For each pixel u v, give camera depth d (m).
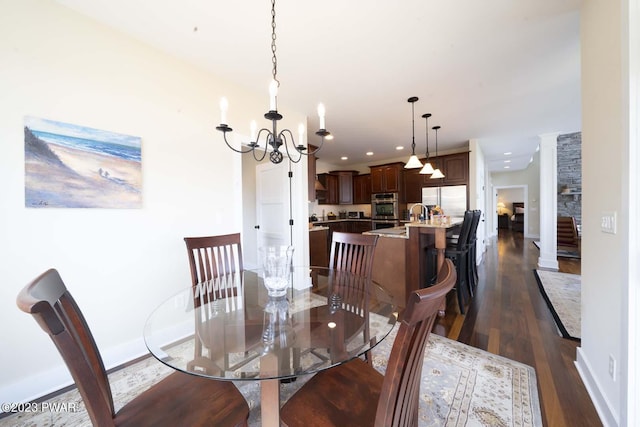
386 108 3.41
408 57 2.28
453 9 1.73
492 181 9.66
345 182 7.28
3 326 1.53
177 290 2.29
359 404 1.02
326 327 1.36
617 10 1.26
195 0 1.65
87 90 1.81
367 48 2.14
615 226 1.29
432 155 6.20
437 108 3.44
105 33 1.89
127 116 2.00
